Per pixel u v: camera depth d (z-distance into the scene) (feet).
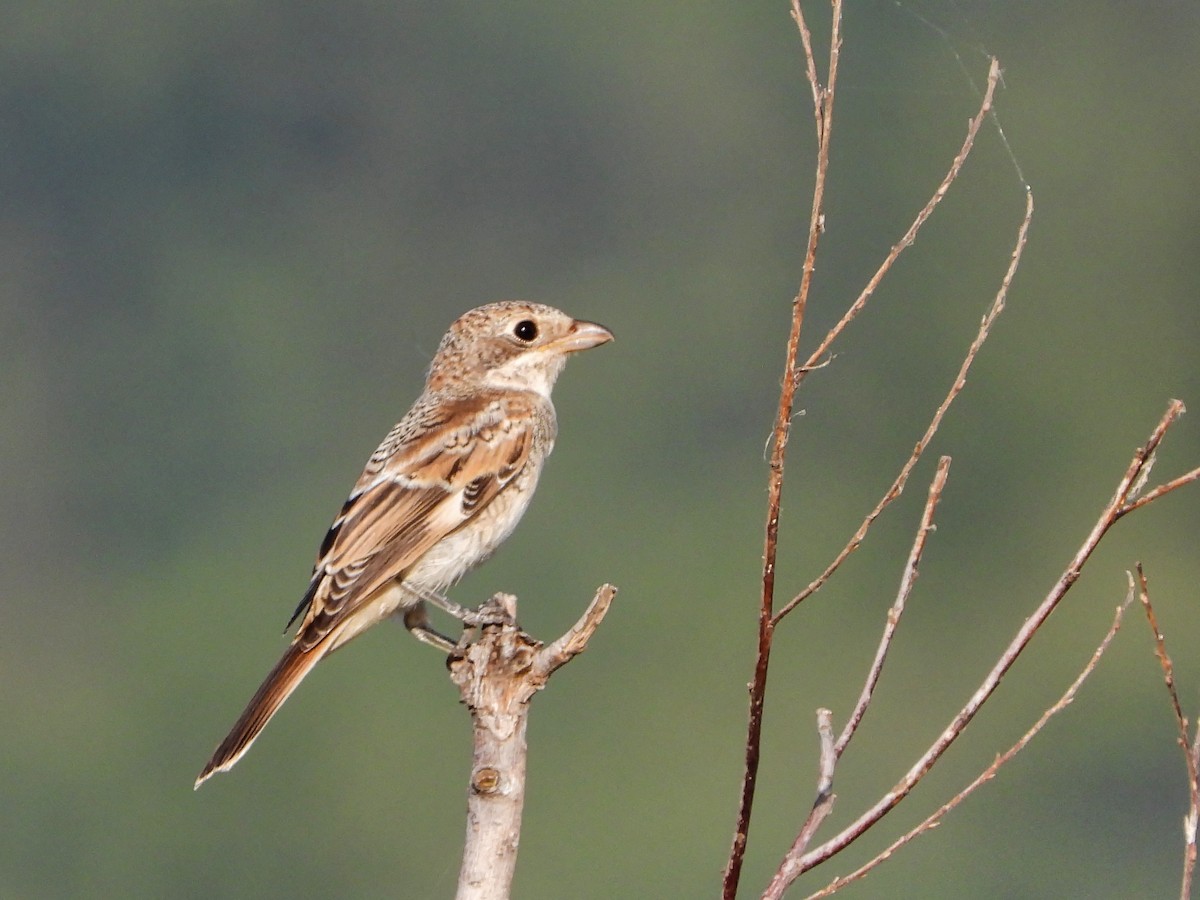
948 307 72.38
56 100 79.51
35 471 70.95
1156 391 69.36
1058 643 62.13
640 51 80.84
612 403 71.87
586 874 53.26
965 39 75.97
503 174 80.33
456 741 55.83
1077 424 69.31
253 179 79.30
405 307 77.46
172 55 79.15
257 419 73.00
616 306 76.28
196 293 77.05
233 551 68.44
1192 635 61.98
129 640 63.67
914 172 75.10
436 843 55.16
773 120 79.10
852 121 76.38
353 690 57.98
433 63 79.66
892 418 70.18
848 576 64.90
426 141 79.66
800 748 58.23
